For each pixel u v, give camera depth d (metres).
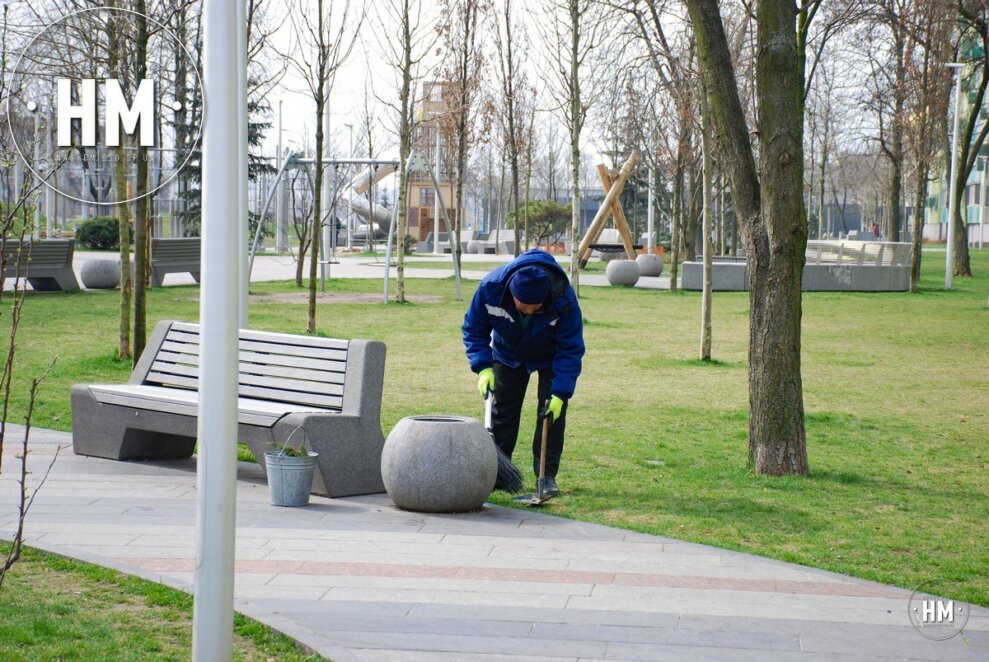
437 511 6.99
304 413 7.39
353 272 39.28
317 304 23.97
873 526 7.04
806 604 5.30
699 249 69.38
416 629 4.79
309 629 4.67
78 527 6.33
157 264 27.30
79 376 12.21
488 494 7.15
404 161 24.94
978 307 27.16
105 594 5.02
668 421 11.10
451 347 16.77
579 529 6.69
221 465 3.43
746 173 8.60
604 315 23.58
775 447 8.64
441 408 11.33
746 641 4.75
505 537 6.44
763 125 8.36
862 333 20.77
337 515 6.87
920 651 4.67
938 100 33.06
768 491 7.98
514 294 7.23
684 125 32.12
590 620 4.97
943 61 32.78
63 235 34.44
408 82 24.70
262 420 7.41
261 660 4.29
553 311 7.46
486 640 4.67
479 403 11.70
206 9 3.39
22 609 4.70
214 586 3.44
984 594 5.56
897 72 34.38
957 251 41.78
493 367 7.87
